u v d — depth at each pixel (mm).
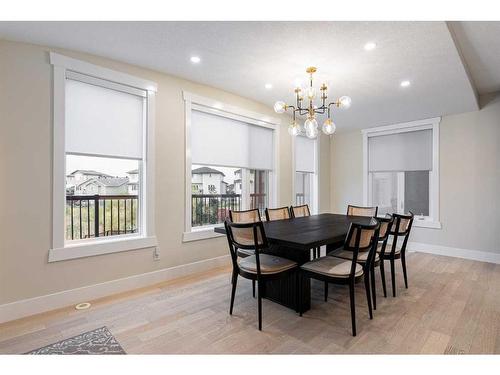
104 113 2764
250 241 2158
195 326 2117
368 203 5410
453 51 2430
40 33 2184
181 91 3260
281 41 2322
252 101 4102
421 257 4277
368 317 2270
